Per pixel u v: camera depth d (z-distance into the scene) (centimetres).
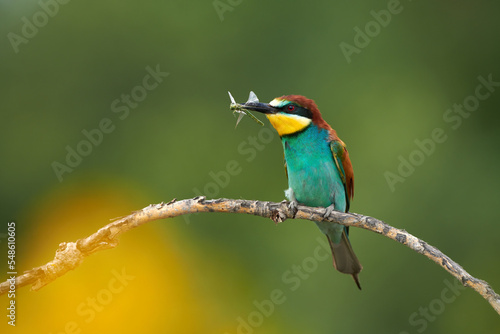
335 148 811
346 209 886
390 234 598
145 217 581
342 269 861
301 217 666
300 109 807
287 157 820
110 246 571
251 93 827
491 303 537
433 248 576
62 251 559
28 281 552
